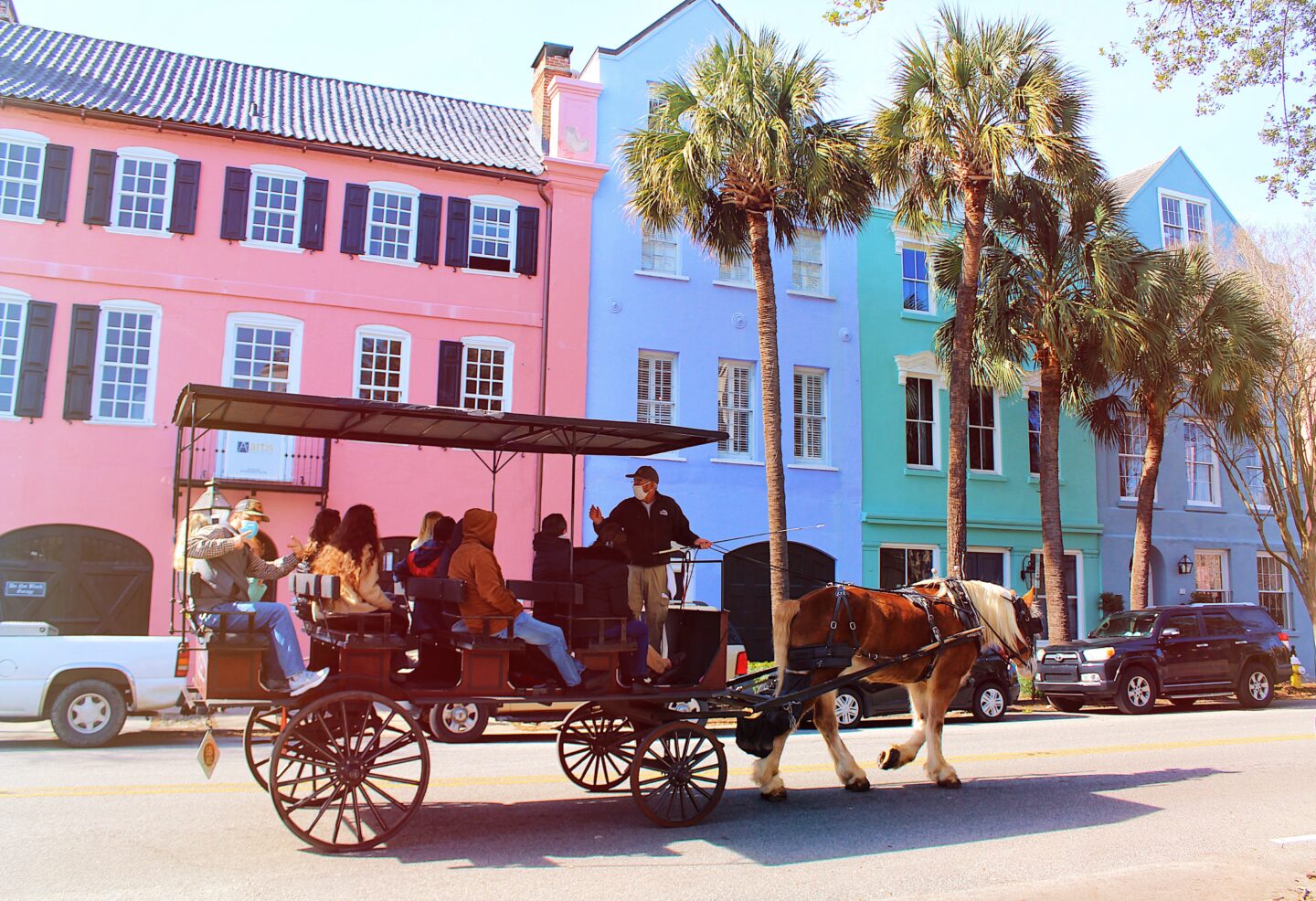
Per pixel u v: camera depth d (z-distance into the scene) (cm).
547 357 2017
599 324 2073
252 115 1952
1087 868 643
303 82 2231
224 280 1825
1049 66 1736
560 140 2089
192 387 659
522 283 2036
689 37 2252
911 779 957
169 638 1163
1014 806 830
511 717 816
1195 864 649
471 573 704
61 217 1741
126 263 1772
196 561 699
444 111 2297
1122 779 956
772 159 1580
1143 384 2120
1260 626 1903
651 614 892
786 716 816
